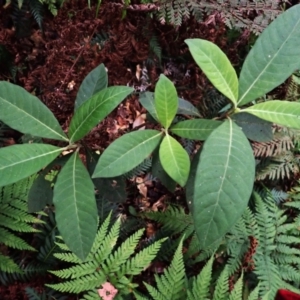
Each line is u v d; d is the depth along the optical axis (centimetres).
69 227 99
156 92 95
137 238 176
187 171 97
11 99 103
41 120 106
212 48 94
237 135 92
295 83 210
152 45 201
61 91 186
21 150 97
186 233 187
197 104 199
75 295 185
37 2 193
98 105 98
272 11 192
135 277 194
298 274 194
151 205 204
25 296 179
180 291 174
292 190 208
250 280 194
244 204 87
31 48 205
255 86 99
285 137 203
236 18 192
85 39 191
